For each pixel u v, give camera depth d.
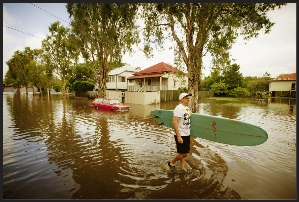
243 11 8.27
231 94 37.25
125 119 11.09
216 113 13.62
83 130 8.07
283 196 3.06
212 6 7.93
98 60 18.56
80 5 16.31
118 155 5.02
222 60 8.87
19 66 45.28
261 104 21.23
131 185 3.43
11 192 3.22
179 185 3.41
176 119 3.72
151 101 22.84
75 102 24.27
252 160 4.61
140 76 30.25
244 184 3.44
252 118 11.39
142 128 8.54
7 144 5.99
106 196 3.09
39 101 25.27
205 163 4.41
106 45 17.00
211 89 40.28
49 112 13.96
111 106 15.17
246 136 4.11
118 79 34.88
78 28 17.48
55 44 28.56
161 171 4.00
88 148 5.61
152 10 9.98
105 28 16.69
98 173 3.94
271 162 4.48
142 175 3.82
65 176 3.81
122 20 15.59
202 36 8.60
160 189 3.28
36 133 7.46
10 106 18.08
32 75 40.03
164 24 10.16
